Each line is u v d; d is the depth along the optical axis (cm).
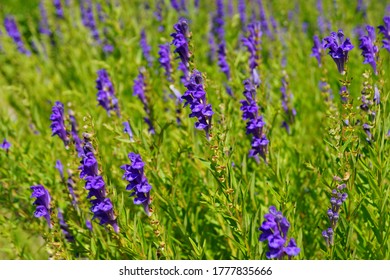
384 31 107
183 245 105
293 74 138
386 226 103
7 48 170
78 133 114
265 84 118
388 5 168
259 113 109
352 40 136
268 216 92
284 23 160
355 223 109
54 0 176
